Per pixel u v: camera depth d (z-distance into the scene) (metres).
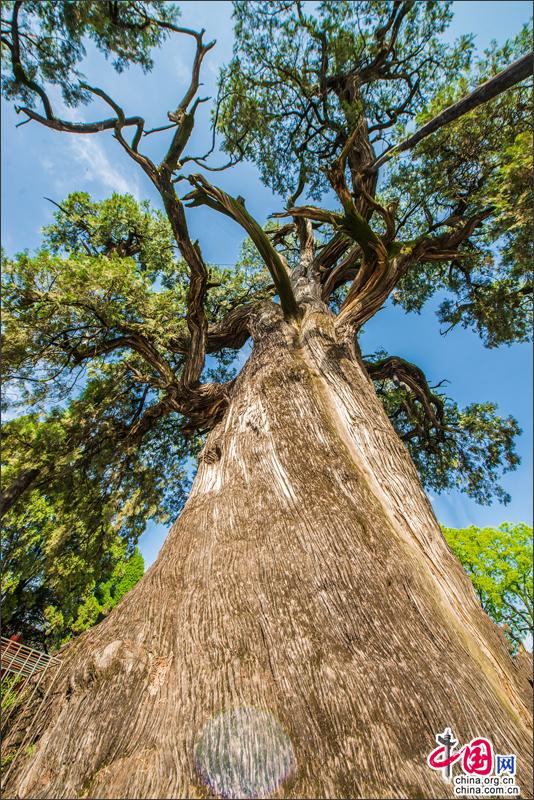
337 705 2.51
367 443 4.78
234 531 3.98
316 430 4.81
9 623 14.71
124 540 10.67
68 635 16.84
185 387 7.68
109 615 3.85
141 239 11.41
